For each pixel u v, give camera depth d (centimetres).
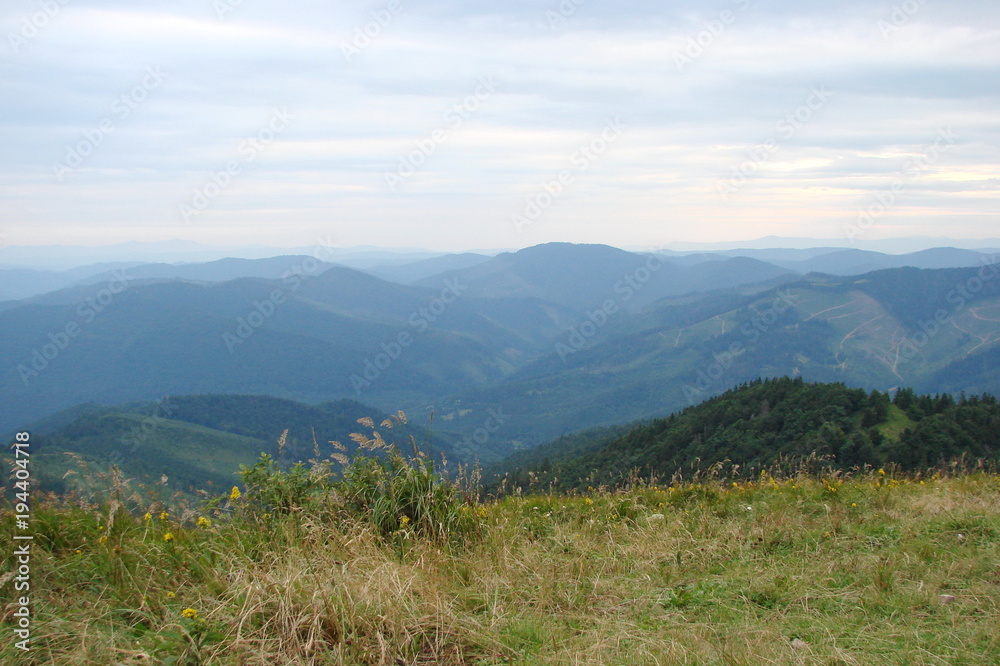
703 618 401
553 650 350
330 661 324
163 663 306
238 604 363
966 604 399
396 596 384
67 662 311
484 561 484
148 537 459
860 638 359
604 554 525
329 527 494
